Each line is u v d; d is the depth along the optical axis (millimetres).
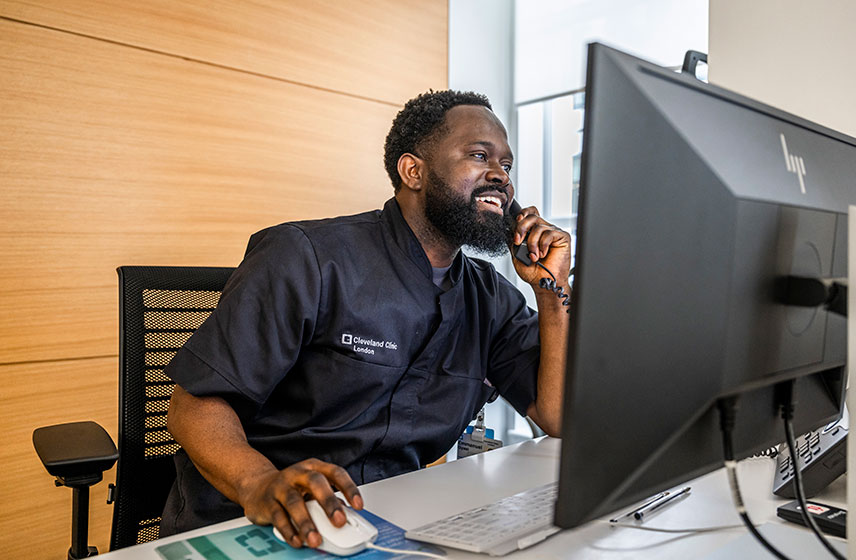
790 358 612
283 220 2510
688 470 562
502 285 1385
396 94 2850
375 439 1103
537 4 3203
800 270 607
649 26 2750
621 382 481
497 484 947
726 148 552
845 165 711
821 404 742
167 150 2217
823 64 1427
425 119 1252
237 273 1119
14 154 1917
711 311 527
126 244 2135
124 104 2123
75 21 2023
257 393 1032
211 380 997
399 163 1263
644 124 492
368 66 2750
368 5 2746
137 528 1179
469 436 1322
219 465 890
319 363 1119
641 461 496
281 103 2494
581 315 462
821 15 1426
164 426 1223
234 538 729
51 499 2006
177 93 2238
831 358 676
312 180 2586
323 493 700
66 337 2018
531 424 1552
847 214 668
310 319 1086
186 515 1077
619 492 490
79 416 2041
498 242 1247
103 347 2090
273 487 735
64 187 2008
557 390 1234
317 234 1141
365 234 1188
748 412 623
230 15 2359
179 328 1286
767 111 631
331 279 1115
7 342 1914
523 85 3281
